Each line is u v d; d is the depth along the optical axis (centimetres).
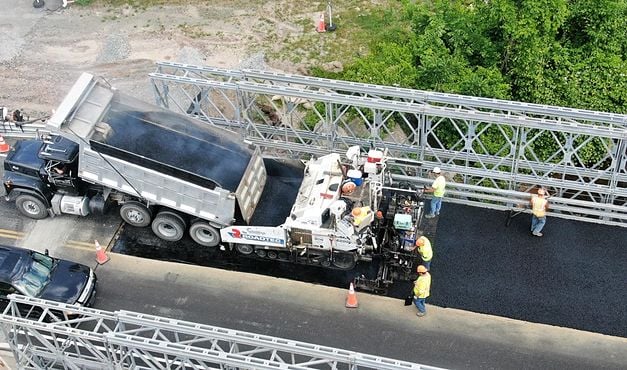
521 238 1989
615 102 2358
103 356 1556
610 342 1741
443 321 1798
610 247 1952
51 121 1864
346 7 3039
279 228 1853
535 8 2381
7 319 1520
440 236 2003
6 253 1839
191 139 1944
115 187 1964
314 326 1806
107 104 1966
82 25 2969
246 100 2152
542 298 1839
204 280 1928
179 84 2241
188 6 3070
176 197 1916
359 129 2355
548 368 1698
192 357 1424
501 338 1759
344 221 1820
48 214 2094
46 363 1691
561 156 2259
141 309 1864
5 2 3092
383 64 2481
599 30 2525
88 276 1847
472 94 2297
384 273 1873
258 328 1809
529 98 2417
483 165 2058
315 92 2009
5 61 2786
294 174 2086
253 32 2925
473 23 2530
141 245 2030
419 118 2027
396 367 1370
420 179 2066
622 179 1984
